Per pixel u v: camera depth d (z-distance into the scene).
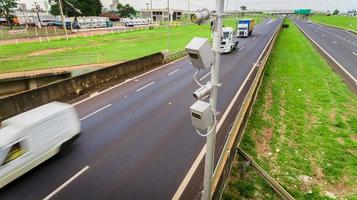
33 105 15.11
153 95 17.62
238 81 20.73
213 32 4.82
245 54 34.09
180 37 59.06
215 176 7.07
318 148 10.95
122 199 7.89
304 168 9.61
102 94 18.09
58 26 85.19
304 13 161.12
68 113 10.41
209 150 5.55
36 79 22.84
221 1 4.57
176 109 14.96
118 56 35.22
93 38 55.88
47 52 37.91
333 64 27.50
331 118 13.84
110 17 130.50
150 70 25.88
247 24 55.44
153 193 8.12
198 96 4.72
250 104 13.61
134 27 88.00
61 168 9.39
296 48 38.50
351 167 9.62
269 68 25.14
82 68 27.50
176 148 10.71
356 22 104.81
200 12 4.54
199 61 4.59
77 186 8.45
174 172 9.16
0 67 27.67
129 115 14.18
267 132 12.32
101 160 9.90
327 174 9.28
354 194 8.31
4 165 8.05
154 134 11.95
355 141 11.41
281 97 17.30
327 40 50.06
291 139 11.73
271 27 88.69
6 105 13.68
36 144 8.98
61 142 9.99
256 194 8.09
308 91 18.56
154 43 48.69
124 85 20.34
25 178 8.82
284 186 8.64
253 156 10.15
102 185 8.50
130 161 9.83
